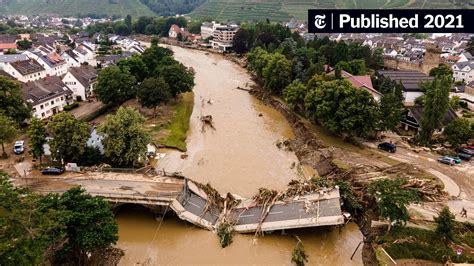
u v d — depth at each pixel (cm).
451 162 7831
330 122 9056
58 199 4725
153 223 6169
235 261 5369
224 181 7512
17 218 3897
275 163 8425
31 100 9919
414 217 6025
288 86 12112
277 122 11188
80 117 10338
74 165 7100
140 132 7356
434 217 5700
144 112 11225
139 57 13600
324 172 7800
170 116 10981
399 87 10544
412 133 9731
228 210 6309
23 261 3703
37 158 7725
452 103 11112
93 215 4662
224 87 14888
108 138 7212
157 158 8412
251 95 13988
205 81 15675
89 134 7425
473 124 8581
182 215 6006
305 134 9762
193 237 5841
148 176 6969
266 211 6088
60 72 15500
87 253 4972
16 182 6631
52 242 4347
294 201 6262
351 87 9144
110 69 10962
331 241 5819
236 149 9144
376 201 6156
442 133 9075
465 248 5356
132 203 6259
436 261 5159
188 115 11412
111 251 5366
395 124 8938
